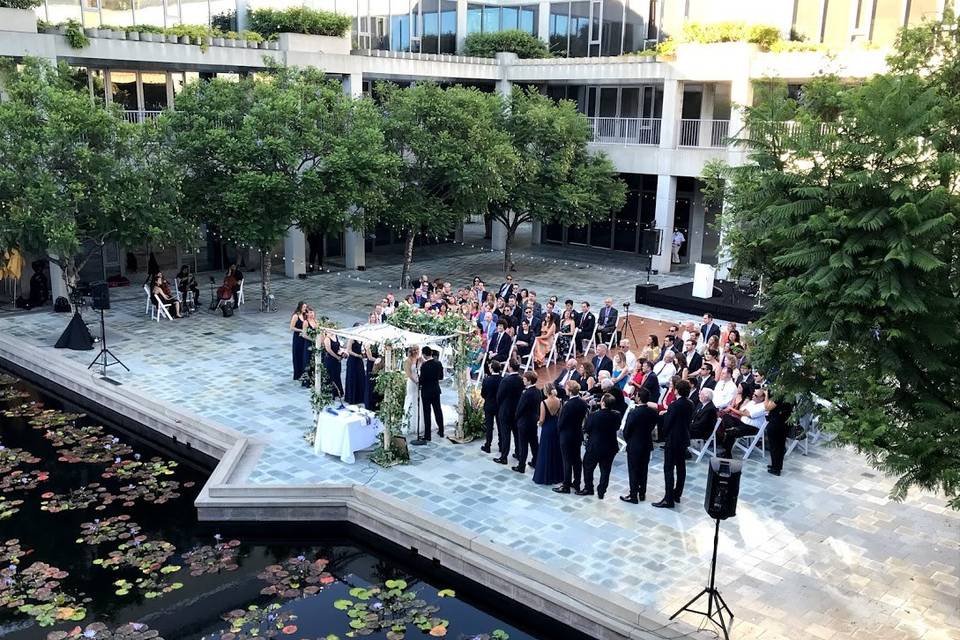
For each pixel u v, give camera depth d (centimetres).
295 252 2755
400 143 2447
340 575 1080
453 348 1412
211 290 2428
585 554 1033
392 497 1166
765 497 1216
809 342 834
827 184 789
